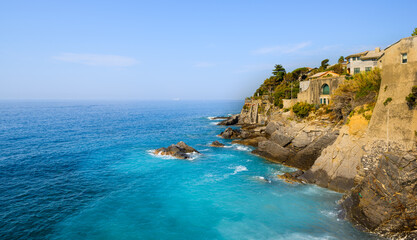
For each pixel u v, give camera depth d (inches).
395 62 1228.5
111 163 2079.2
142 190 1524.4
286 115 2765.7
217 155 2354.8
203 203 1349.7
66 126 4431.6
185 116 7003.0
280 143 2370.8
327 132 1956.2
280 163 2103.8
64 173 1824.6
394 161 1106.1
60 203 1348.4
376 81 1487.5
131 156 2308.1
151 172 1854.1
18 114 6939.0
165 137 3376.0
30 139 3080.7
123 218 1202.6
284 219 1183.6
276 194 1451.8
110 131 3902.6
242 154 2396.7
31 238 1040.8
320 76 2945.4
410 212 1008.2
